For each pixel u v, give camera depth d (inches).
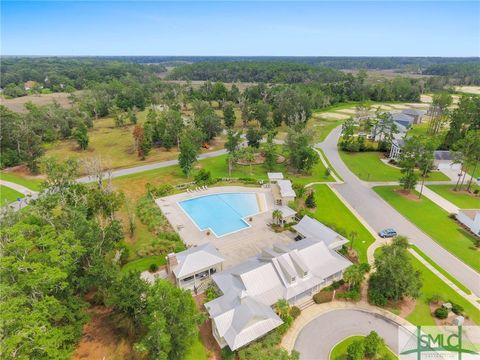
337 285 1622.8
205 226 2230.6
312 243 1715.1
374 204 2583.7
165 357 1031.0
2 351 905.5
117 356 1237.7
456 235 2137.1
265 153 3508.9
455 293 1609.3
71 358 1220.5
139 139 3698.3
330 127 5211.6
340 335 1362.0
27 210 1850.4
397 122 4913.9
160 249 1910.7
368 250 1962.4
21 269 1125.7
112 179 3024.1
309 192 2758.4
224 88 6811.0
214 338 1334.9
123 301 1200.2
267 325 1286.9
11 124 3373.5
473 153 2689.5
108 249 1605.6
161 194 2689.5
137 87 7426.2
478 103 3986.2
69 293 1282.0
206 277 1683.1
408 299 1562.5
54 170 2034.9
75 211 1619.1
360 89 7672.2
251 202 2591.0
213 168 3363.7
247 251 1920.5
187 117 5546.3
